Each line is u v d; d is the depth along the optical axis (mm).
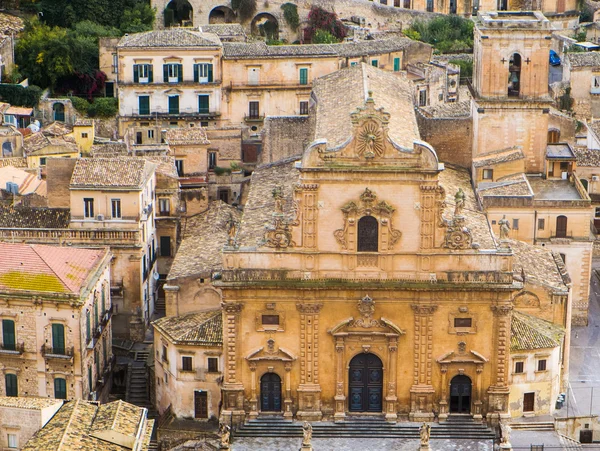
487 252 194500
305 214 193500
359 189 192375
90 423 166750
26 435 165875
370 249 195125
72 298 198000
